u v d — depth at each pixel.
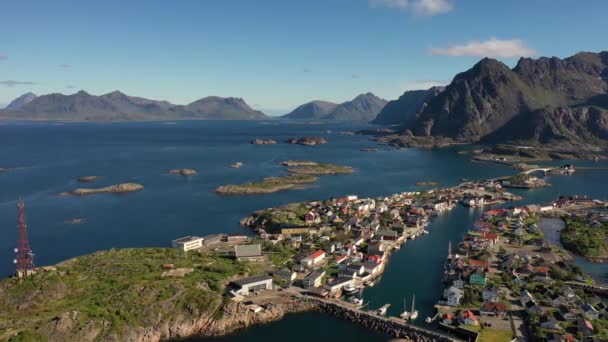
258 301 168.62
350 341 148.25
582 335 141.75
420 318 159.75
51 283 159.00
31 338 131.75
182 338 150.62
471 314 153.38
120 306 153.00
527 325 150.75
